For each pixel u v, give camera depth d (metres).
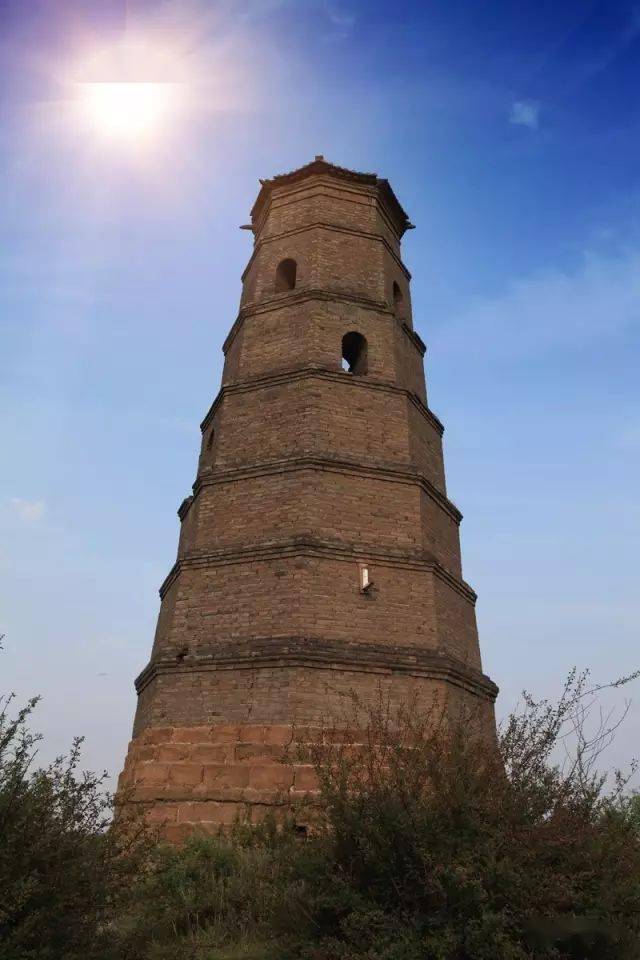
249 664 17.00
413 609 18.47
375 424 21.22
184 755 16.22
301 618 17.34
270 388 21.64
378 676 17.06
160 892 11.89
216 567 18.95
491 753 10.77
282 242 25.67
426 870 9.27
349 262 24.78
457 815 9.85
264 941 10.53
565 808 9.91
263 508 19.48
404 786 10.20
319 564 18.16
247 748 15.91
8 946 7.47
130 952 9.49
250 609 17.97
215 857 13.16
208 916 11.81
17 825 8.20
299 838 14.00
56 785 8.82
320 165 26.41
